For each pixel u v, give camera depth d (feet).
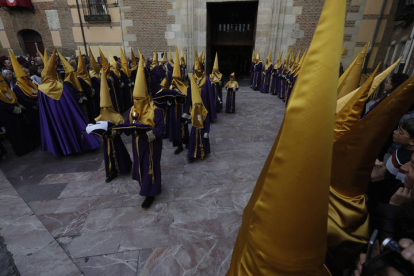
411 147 4.45
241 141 16.88
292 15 35.96
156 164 9.20
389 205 2.89
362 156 2.54
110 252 7.51
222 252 7.52
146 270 6.89
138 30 39.09
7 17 38.65
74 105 14.14
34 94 15.26
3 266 6.91
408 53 23.76
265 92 36.06
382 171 4.80
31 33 40.93
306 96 1.66
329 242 2.98
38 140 15.96
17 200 9.96
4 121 13.47
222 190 10.93
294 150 1.76
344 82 4.29
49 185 11.29
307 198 1.82
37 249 7.48
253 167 13.11
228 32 47.55
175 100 13.85
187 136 14.96
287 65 30.78
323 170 1.76
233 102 23.84
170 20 38.27
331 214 2.96
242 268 2.33
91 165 13.34
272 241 2.02
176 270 6.89
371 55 35.09
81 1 37.55
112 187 11.15
